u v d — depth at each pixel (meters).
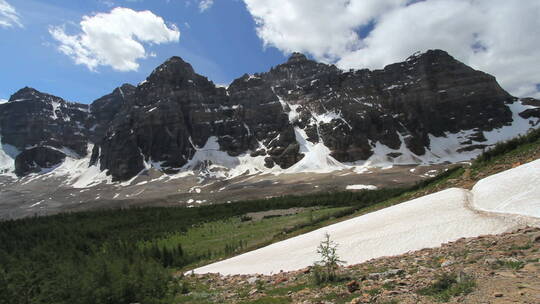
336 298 16.66
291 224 104.81
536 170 35.34
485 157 53.41
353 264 29.12
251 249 72.25
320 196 174.12
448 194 42.94
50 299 27.73
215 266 56.06
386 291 15.48
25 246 103.38
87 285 27.23
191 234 122.81
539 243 19.03
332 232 47.75
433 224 32.97
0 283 29.41
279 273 31.92
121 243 104.31
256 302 18.95
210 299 24.59
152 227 139.75
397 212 43.56
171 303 25.92
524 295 11.73
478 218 30.53
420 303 13.33
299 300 17.84
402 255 26.17
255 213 153.50
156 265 45.25
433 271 17.84
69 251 91.94
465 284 13.85
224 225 132.12
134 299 27.62
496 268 15.59
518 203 30.28
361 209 71.62
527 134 51.78
